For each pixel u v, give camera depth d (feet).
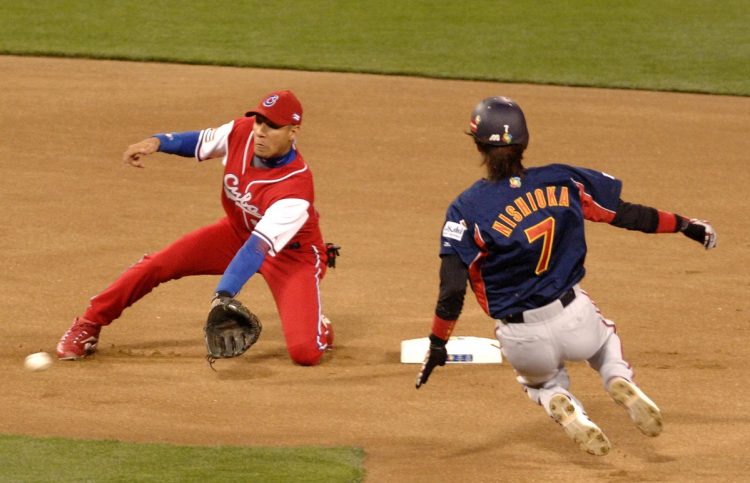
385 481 74.23
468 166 176.76
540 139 192.65
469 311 120.26
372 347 108.47
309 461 76.48
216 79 228.02
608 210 75.10
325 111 206.18
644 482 74.23
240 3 292.61
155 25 271.08
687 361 103.60
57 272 127.24
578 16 290.15
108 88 217.36
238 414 89.10
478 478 75.00
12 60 238.07
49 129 189.06
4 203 151.84
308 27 274.36
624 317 116.78
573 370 101.45
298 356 101.81
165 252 104.63
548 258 72.54
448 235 72.54
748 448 81.41
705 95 229.86
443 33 273.13
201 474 73.46
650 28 280.72
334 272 130.52
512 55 256.73
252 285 127.95
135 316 116.26
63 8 281.74
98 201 154.61
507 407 91.09
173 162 175.32
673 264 135.64
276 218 96.37
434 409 90.53
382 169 174.29
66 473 73.20
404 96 219.61
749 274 132.05
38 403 90.84
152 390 94.79
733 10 297.94
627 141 193.67
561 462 78.48
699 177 174.29
